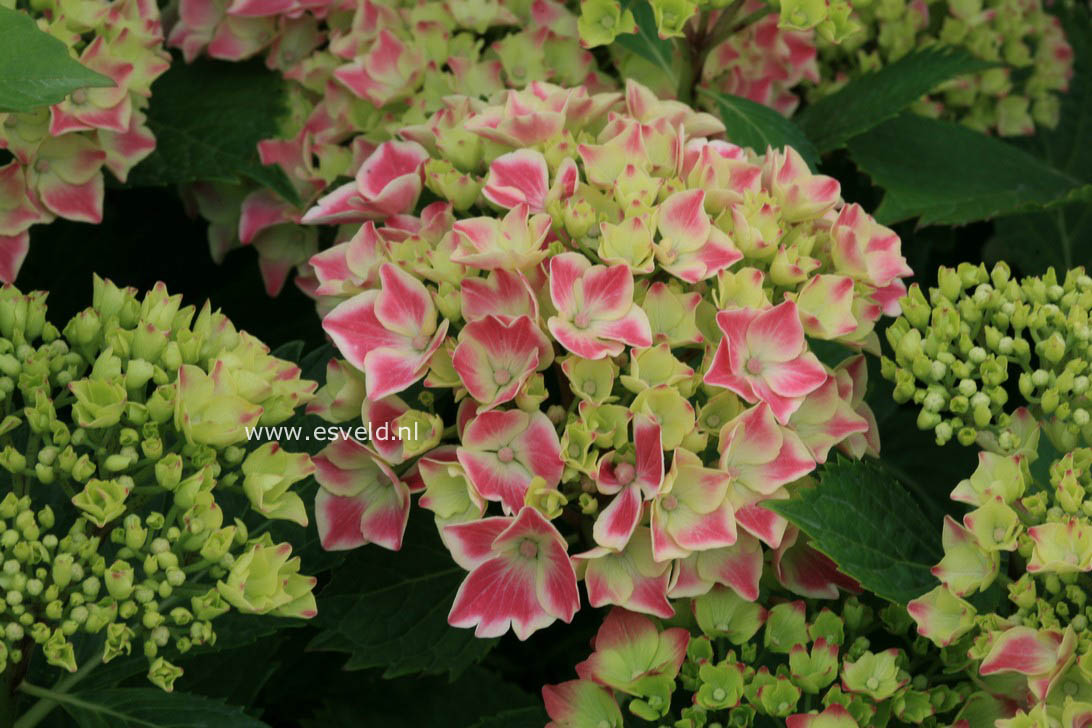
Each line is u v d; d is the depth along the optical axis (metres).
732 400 0.79
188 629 0.79
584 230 0.80
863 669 0.79
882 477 0.81
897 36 1.02
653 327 0.79
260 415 0.78
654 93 0.95
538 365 0.78
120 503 0.76
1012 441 0.80
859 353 0.84
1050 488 0.83
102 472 0.78
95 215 0.88
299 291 0.99
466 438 0.78
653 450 0.77
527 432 0.78
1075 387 0.81
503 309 0.79
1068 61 1.08
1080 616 0.77
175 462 0.77
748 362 0.79
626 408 0.78
